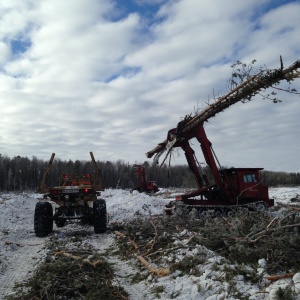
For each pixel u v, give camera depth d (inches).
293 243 220.8
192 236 296.7
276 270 214.8
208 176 688.4
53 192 438.6
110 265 278.8
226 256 252.2
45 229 422.6
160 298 205.5
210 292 197.5
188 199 594.9
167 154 587.5
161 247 305.3
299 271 205.2
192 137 573.9
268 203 587.2
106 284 226.1
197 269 230.4
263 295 183.5
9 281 247.8
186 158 608.1
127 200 876.6
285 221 277.3
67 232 449.7
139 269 266.1
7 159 3304.6
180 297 197.5
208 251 256.2
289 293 170.2
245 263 229.5
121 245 335.0
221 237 274.1
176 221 399.9
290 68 366.6
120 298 209.3
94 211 429.7
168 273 236.2
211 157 570.6
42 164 3403.1
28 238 416.2
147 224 382.0
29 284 231.0
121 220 570.6
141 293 218.5
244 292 191.5
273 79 386.6
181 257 257.8
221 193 574.2
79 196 443.2
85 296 211.5
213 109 495.5
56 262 258.8
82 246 349.4
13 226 526.6
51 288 214.2
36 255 323.9
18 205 841.5
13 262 299.9
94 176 503.8
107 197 1063.0
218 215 542.9
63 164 3218.5
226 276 210.5
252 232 258.7
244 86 426.3
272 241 237.1
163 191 1884.8
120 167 3518.7
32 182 3161.9
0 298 215.3
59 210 447.2
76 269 249.1
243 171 583.8
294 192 1336.1
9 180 2925.7
